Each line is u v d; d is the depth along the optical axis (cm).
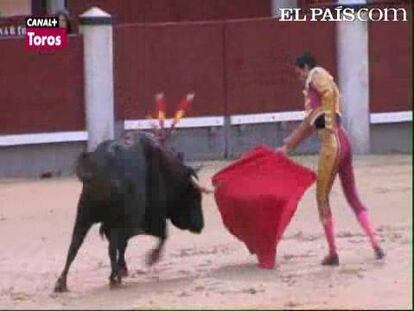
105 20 3525
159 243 2031
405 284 1827
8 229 2547
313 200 2762
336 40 3728
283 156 2014
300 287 1833
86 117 3531
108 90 3534
